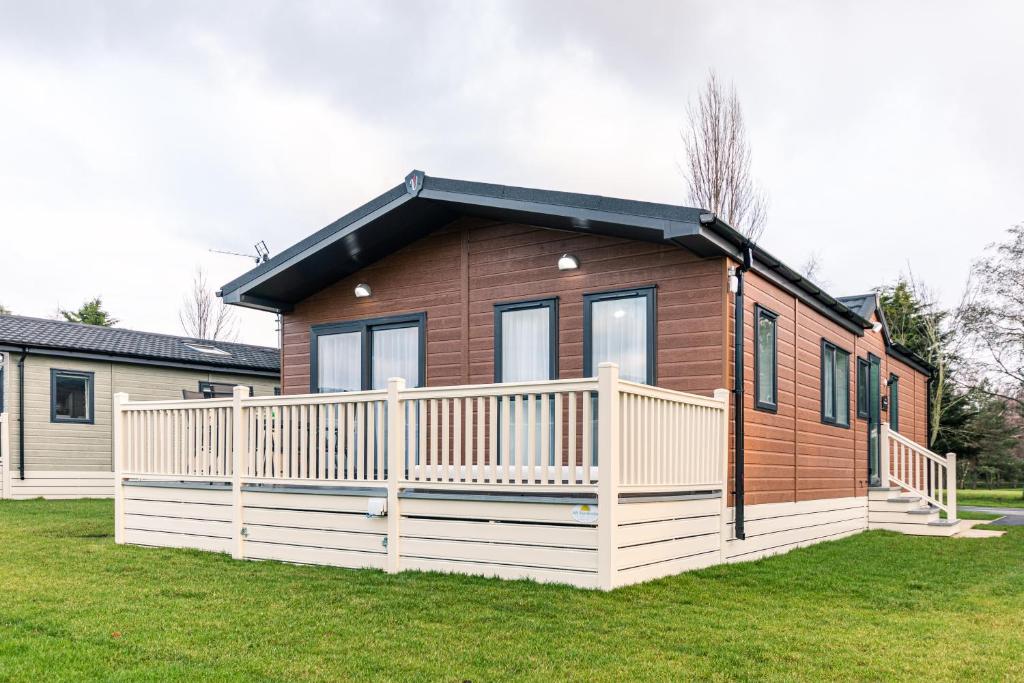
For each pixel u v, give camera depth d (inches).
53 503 565.9
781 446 368.5
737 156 882.1
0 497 606.9
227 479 323.3
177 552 325.7
